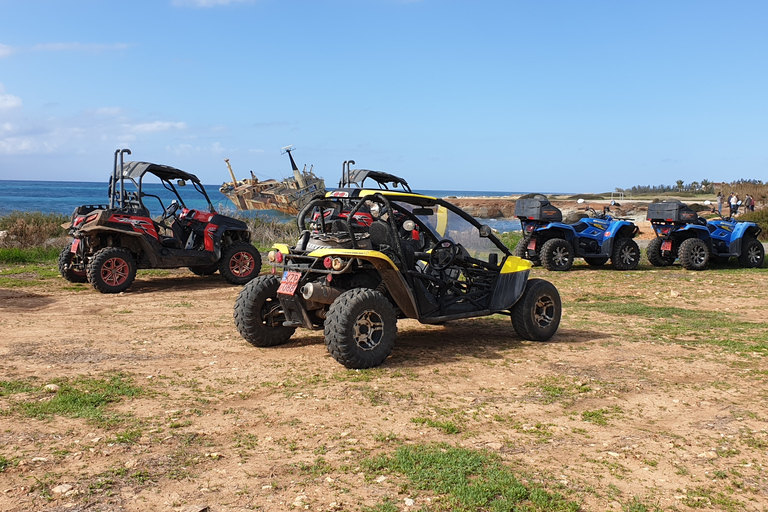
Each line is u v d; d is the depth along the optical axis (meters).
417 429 4.00
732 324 7.93
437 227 6.50
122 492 3.03
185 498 2.99
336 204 6.37
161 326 7.40
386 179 14.54
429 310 6.14
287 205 40.59
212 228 11.50
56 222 18.58
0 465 3.29
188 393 4.70
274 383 4.99
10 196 89.88
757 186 40.84
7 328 7.06
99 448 3.56
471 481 3.21
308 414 4.25
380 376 5.24
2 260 14.40
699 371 5.56
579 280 12.39
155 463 3.39
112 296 9.93
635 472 3.39
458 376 5.30
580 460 3.54
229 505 2.92
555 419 4.25
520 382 5.16
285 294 5.73
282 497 3.01
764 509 3.00
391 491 3.09
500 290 6.60
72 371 5.23
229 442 3.73
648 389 5.00
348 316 5.30
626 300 10.04
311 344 6.47
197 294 10.33
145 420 4.07
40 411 4.16
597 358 6.02
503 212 46.22
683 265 14.37
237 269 11.68
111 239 10.72
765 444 3.82
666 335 7.20
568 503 3.00
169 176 11.64
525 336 6.80
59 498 2.95
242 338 6.75
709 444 3.82
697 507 3.01
